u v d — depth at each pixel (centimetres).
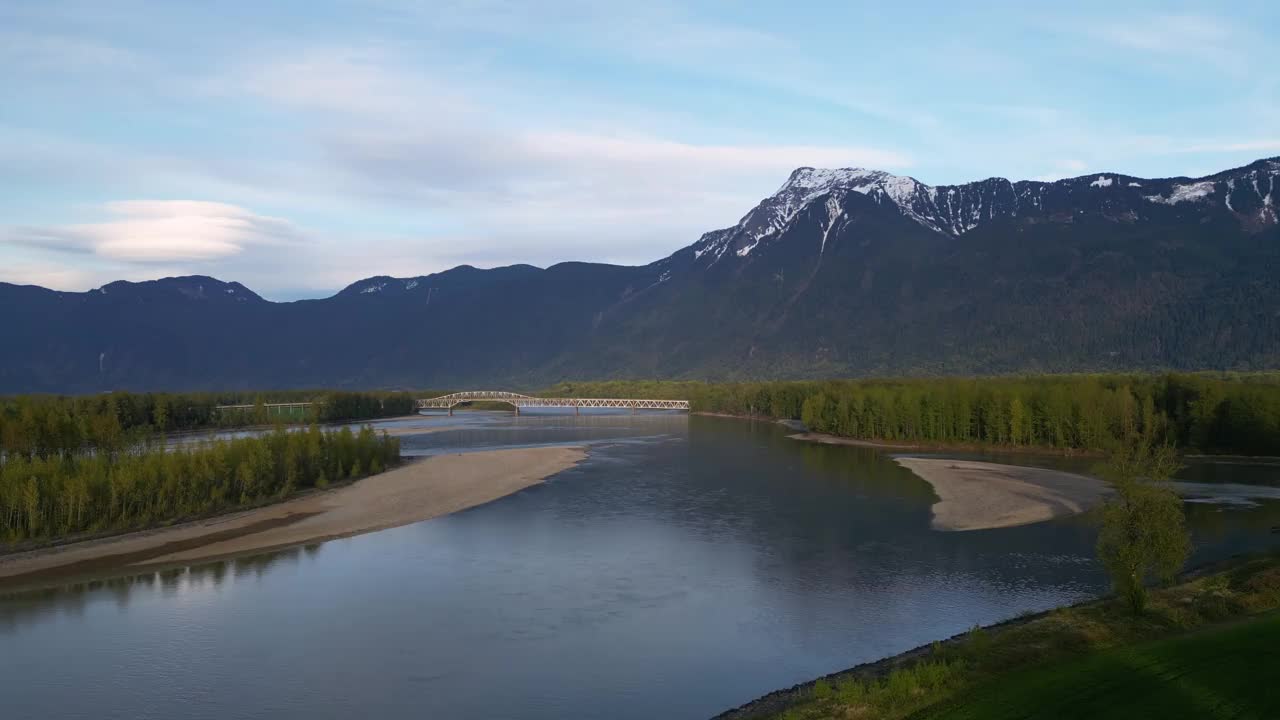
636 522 8769
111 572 6875
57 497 8381
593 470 13175
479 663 4869
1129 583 4759
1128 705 3409
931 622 5438
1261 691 3441
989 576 6481
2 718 4197
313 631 5416
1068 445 15950
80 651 5078
